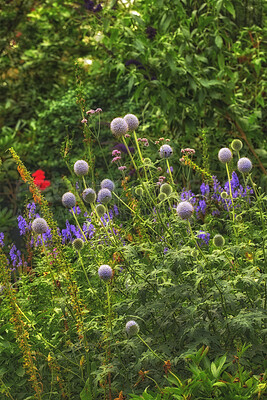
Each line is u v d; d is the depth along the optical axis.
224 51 7.59
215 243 3.72
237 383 3.13
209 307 3.66
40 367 3.86
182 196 5.57
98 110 5.50
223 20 7.37
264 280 3.78
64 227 7.67
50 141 10.12
